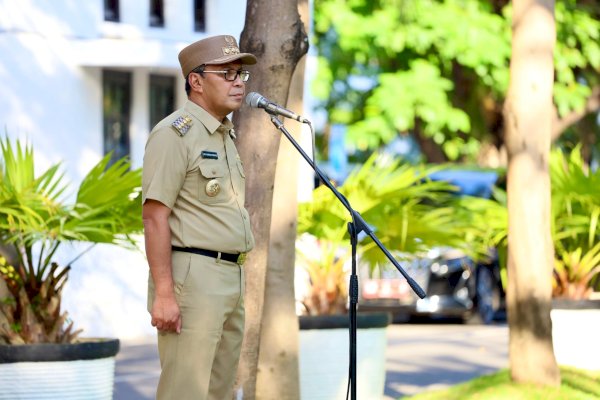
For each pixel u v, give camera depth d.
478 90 30.62
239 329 7.88
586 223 15.11
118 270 19.05
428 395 13.11
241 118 9.20
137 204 9.68
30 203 9.36
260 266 9.24
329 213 11.81
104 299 18.81
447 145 30.72
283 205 10.38
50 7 18.33
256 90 9.20
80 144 18.72
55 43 18.41
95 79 18.98
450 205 13.91
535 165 13.24
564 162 15.49
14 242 9.35
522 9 13.18
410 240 12.23
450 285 21.94
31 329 9.30
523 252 13.31
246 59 7.75
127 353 17.31
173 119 7.60
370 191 11.86
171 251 7.57
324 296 11.66
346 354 11.24
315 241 12.05
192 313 7.54
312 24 27.11
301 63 10.70
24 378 8.97
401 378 15.18
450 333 21.00
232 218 7.67
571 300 15.12
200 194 7.59
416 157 33.41
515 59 13.29
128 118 19.64
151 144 7.52
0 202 9.24
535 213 13.26
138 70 19.72
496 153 31.56
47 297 9.40
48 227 9.36
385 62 29.58
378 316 11.52
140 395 13.60
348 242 11.90
